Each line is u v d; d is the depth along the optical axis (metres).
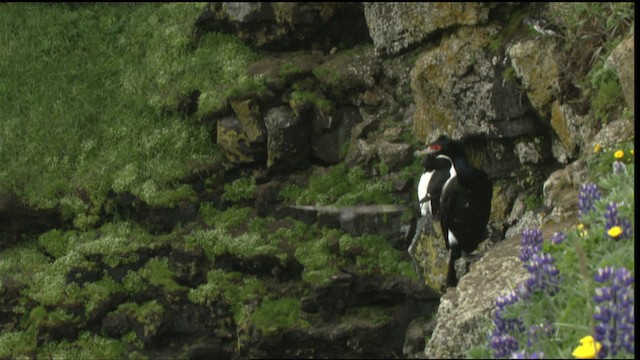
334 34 14.20
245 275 13.19
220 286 12.96
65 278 13.45
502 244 8.45
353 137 13.61
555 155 11.34
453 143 10.07
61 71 15.62
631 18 10.48
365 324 12.40
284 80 13.84
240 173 14.01
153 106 14.68
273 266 13.08
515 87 11.30
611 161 8.88
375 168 13.34
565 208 8.78
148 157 14.30
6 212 14.13
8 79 15.59
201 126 14.35
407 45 12.61
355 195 13.16
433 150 10.09
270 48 14.44
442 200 10.04
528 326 6.23
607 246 6.67
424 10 12.16
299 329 12.41
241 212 13.74
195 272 13.21
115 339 13.23
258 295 12.84
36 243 14.23
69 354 13.09
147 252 13.51
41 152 14.68
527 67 11.03
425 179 10.41
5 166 14.55
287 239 13.29
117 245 13.53
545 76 10.91
